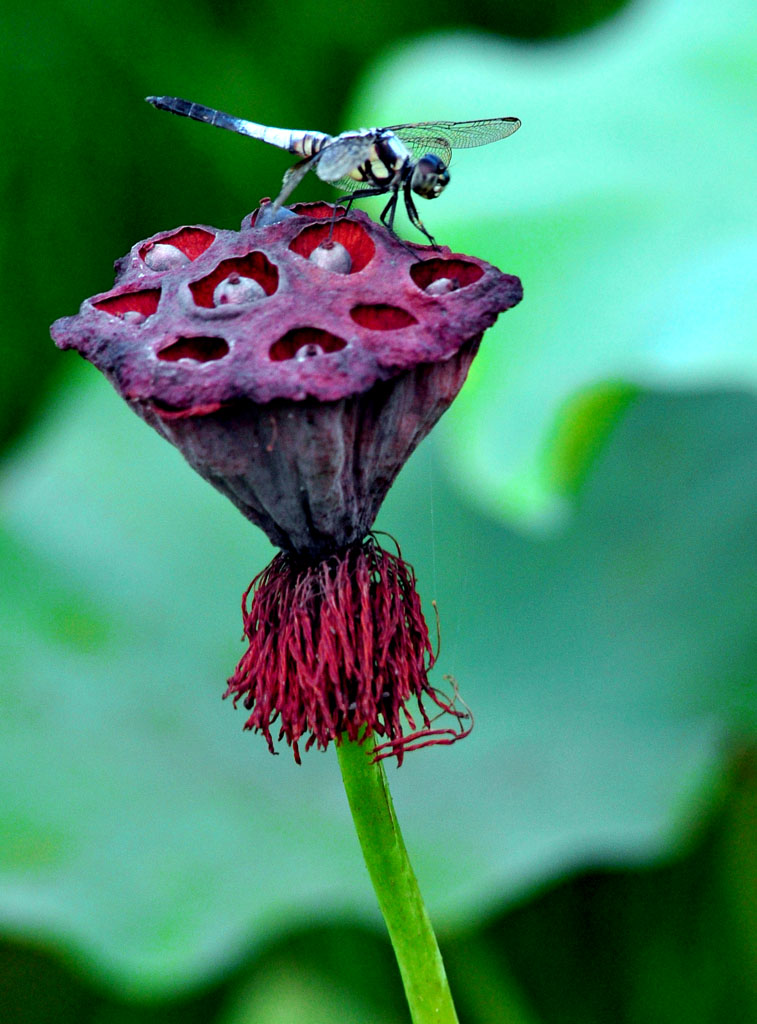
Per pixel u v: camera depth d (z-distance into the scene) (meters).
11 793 0.71
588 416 0.61
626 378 0.56
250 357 0.42
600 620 0.80
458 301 0.42
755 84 0.74
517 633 0.81
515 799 0.70
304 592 0.43
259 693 0.44
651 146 0.71
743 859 0.75
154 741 0.76
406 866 0.45
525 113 0.77
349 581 0.43
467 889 0.64
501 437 0.58
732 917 0.75
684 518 0.83
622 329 0.59
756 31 0.78
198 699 0.79
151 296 0.43
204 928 0.63
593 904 0.78
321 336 0.42
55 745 0.75
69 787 0.72
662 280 0.62
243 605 0.44
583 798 0.69
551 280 0.64
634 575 0.81
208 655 0.82
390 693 0.44
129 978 0.61
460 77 0.83
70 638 0.82
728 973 0.75
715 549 0.81
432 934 0.45
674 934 0.77
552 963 0.77
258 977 0.82
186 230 0.43
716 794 0.72
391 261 0.43
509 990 0.72
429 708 0.77
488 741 0.75
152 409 0.42
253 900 0.64
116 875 0.66
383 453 0.43
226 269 0.43
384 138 0.43
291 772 0.74
